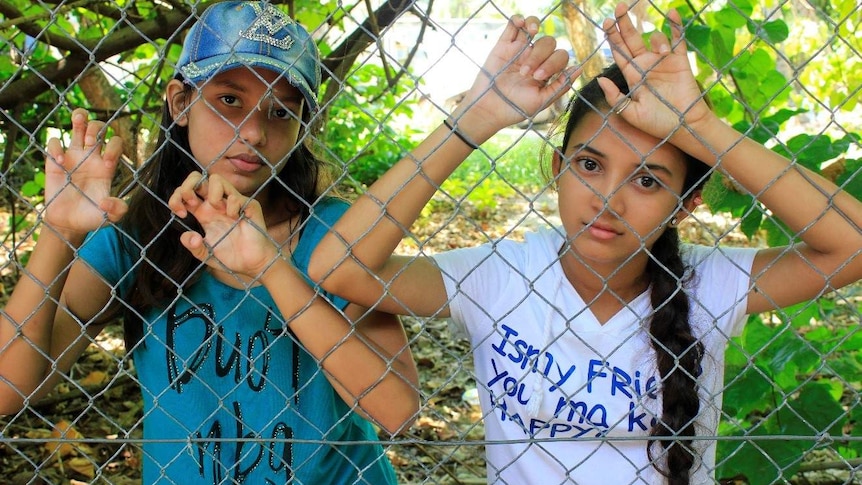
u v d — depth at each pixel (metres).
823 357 1.36
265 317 1.53
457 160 1.31
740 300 1.31
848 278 1.38
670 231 1.53
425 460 3.30
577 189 1.40
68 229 1.32
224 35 1.43
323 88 3.35
